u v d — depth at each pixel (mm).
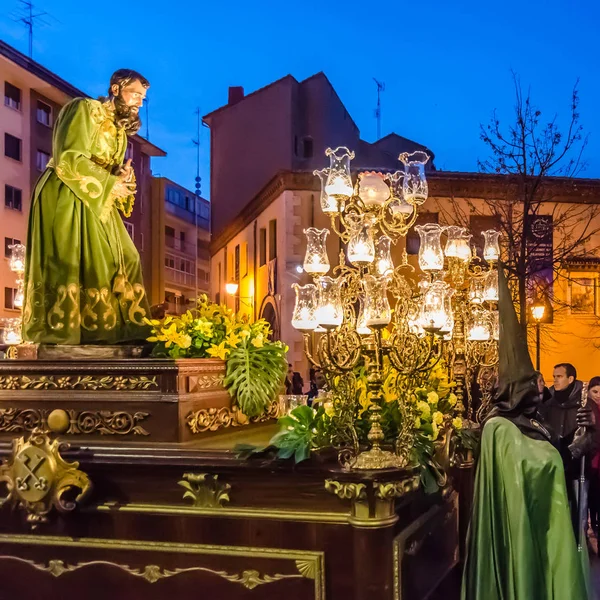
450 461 4320
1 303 23750
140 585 3344
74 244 4062
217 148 29203
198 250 39469
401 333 3355
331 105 27156
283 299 20297
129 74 4371
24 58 24391
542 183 16938
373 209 3711
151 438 3486
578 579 3297
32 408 3666
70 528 3455
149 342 4129
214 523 3297
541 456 3375
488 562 3414
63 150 4051
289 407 4137
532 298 16172
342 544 3146
